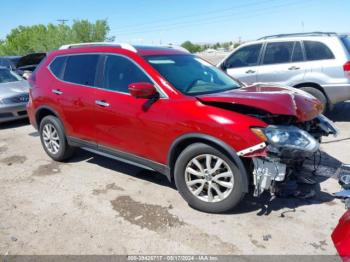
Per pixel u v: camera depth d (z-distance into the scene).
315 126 3.77
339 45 6.54
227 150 3.18
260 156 3.06
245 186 3.25
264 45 7.36
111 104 4.12
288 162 3.12
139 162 4.05
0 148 6.17
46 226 3.41
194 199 3.56
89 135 4.56
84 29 56.97
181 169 3.57
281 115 3.18
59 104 4.85
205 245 3.04
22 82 8.88
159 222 3.42
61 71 4.94
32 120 5.51
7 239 3.21
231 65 7.84
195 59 4.61
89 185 4.37
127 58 4.11
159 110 3.65
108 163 5.15
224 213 3.52
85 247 3.06
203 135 3.31
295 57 6.98
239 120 3.15
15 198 4.05
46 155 5.64
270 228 3.24
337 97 6.65
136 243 3.10
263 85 4.12
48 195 4.11
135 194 4.06
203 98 3.42
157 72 3.82
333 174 3.92
